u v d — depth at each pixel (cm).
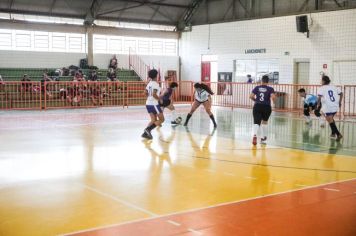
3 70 2289
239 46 2514
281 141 1124
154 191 623
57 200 574
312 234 446
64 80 2328
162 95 1416
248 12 2480
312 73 2164
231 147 1020
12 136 1157
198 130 1320
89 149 969
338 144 1081
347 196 598
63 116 1716
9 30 2322
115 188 638
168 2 2659
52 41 2452
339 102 1173
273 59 2339
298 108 2183
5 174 721
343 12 2023
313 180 698
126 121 1552
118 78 2606
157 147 1005
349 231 456
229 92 2428
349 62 2020
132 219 495
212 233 448
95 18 2522
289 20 2245
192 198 587
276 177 719
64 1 2373
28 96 2047
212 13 2697
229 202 567
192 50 2816
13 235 444
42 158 860
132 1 2542
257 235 443
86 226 471
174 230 458
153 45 2816
